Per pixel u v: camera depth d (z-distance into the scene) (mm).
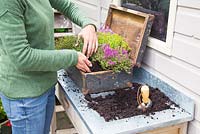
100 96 1545
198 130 1349
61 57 1296
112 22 1915
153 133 1332
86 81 1513
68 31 2980
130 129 1245
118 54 1537
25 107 1364
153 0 1608
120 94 1558
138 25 1659
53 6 1751
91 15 2389
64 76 1872
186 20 1330
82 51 1543
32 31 1275
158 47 1551
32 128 1422
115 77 1564
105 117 1335
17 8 1140
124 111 1386
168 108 1412
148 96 1449
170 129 1361
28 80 1340
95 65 1575
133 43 1679
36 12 1258
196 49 1292
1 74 1353
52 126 2059
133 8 1825
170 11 1427
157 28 1596
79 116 1446
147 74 1691
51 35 1420
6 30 1137
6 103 1392
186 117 1341
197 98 1331
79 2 2615
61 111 2682
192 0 1271
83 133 1423
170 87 1484
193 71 1332
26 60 1191
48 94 1486
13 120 1404
